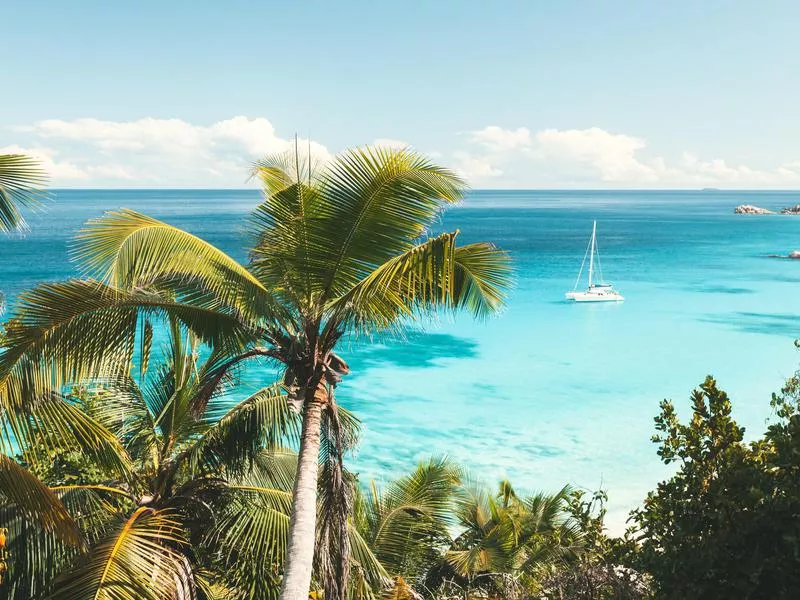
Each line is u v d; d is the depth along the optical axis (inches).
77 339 269.1
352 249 306.2
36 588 282.8
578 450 1094.4
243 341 305.0
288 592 265.4
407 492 484.1
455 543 560.1
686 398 1378.0
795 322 2162.9
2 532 239.9
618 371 1585.9
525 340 1897.1
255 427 342.0
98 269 285.9
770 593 162.7
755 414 1266.0
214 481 336.8
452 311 305.9
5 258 3457.2
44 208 256.7
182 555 298.0
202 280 289.1
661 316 2276.1
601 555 242.7
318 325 303.1
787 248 4537.4
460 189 293.4
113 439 310.8
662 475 999.0
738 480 175.6
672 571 174.9
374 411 1269.7
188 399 357.1
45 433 275.3
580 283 3011.8
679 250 4416.8
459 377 1507.1
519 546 496.1
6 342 261.4
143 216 289.0
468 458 1052.5
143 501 320.8
